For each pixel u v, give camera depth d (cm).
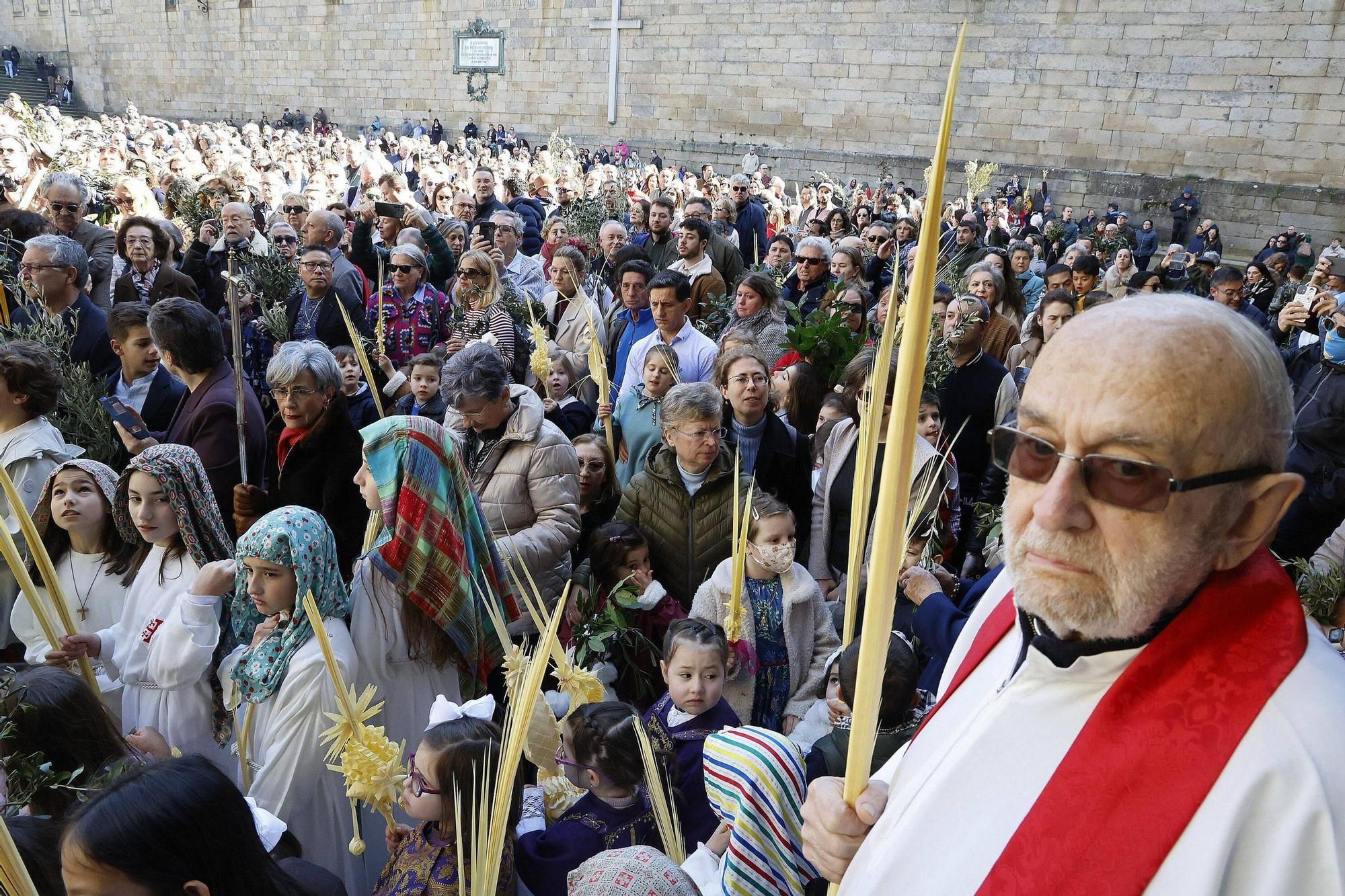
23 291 454
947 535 341
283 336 509
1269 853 73
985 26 2156
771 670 296
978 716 99
